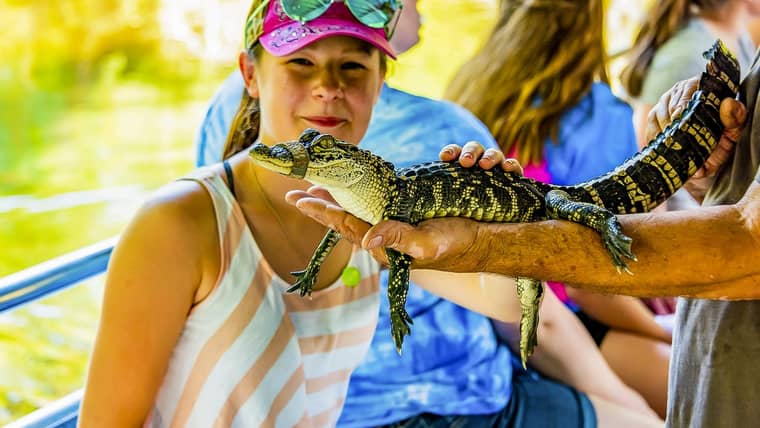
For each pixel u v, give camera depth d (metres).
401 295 1.83
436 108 3.13
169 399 2.23
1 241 5.20
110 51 6.86
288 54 2.18
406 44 3.87
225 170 2.30
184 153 6.12
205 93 6.76
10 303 2.28
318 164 1.74
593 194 2.00
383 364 2.81
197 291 2.18
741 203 1.74
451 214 1.90
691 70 3.80
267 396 2.17
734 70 2.05
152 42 6.88
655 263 1.74
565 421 2.90
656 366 3.35
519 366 3.19
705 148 2.02
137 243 2.12
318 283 2.29
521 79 3.77
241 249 2.19
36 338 4.64
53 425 2.42
